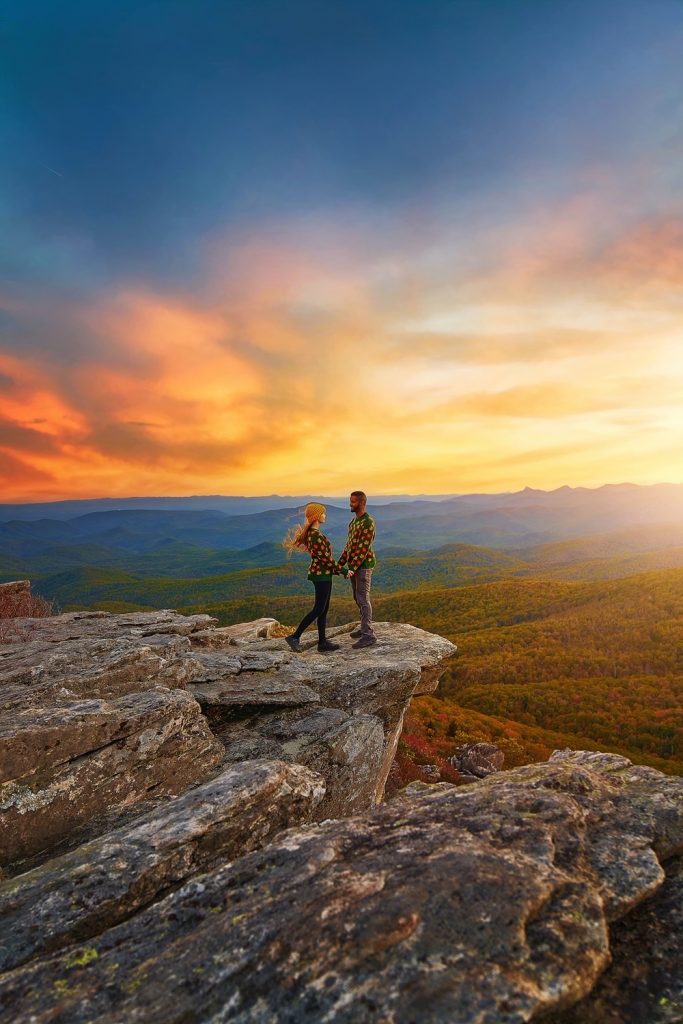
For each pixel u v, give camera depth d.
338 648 14.27
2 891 4.96
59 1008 3.19
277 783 6.73
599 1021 3.10
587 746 82.94
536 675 133.62
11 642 13.11
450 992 2.91
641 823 4.98
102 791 7.42
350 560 13.97
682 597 178.50
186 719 8.91
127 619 16.00
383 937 3.33
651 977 3.41
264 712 10.80
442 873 3.94
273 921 3.63
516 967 3.11
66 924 4.47
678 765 78.19
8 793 6.73
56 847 6.68
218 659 12.01
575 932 3.44
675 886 4.32
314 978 3.09
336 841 4.77
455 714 71.38
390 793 18.59
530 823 4.79
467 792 5.70
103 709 8.13
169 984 3.27
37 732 7.20
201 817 5.94
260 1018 2.88
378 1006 2.85
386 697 12.02
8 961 4.10
